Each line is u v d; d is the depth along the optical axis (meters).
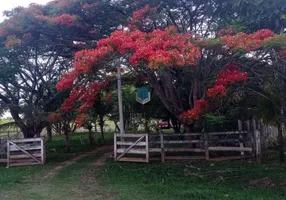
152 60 8.73
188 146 13.62
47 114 16.30
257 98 12.41
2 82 15.49
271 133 15.59
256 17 10.50
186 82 14.23
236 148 12.46
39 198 8.55
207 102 11.32
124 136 13.31
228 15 12.45
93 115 19.30
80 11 13.24
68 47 14.60
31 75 16.64
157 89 14.03
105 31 13.62
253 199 7.80
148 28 13.06
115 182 10.05
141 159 13.00
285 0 9.70
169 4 13.08
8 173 12.04
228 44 9.12
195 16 13.56
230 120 13.99
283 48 8.66
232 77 9.93
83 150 18.62
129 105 19.41
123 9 13.36
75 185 9.90
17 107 16.41
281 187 8.84
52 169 12.66
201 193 8.33
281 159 12.01
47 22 12.77
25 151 13.85
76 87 13.70
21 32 13.30
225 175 10.37
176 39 9.89
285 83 9.95
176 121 19.39
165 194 8.46
